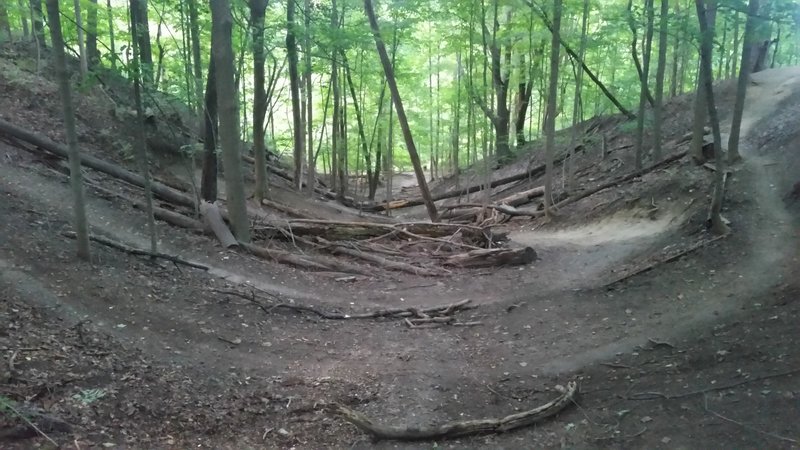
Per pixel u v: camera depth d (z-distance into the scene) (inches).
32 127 520.7
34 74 629.0
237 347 288.8
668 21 382.3
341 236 533.3
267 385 253.0
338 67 856.3
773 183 471.2
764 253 362.0
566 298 376.8
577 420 222.5
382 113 1059.3
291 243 502.9
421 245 540.7
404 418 229.1
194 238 436.5
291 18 588.7
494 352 306.0
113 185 485.7
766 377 220.4
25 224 349.4
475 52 912.3
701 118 568.1
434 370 281.0
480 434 217.2
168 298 321.7
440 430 214.5
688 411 211.9
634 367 264.2
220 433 208.5
